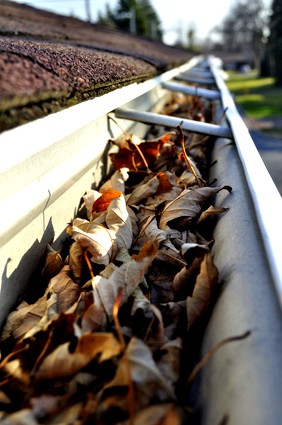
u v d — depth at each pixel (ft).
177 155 1.25
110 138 1.19
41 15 3.81
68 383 0.50
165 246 0.78
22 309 0.67
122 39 3.80
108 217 0.83
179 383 0.52
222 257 0.65
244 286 0.53
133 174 1.16
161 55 2.86
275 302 0.49
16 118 0.47
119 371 0.47
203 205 0.92
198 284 0.59
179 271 0.73
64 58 0.75
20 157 0.55
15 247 0.67
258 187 0.71
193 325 0.58
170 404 0.45
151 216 0.87
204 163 1.30
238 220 0.71
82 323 0.58
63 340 0.56
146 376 0.47
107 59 1.05
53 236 0.83
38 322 0.63
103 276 0.68
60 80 0.59
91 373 0.51
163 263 0.75
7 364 0.54
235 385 0.42
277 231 0.56
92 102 0.72
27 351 0.56
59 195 0.83
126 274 0.66
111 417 0.45
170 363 0.52
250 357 0.43
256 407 0.38
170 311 0.61
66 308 0.66
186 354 0.56
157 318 0.59
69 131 0.67
